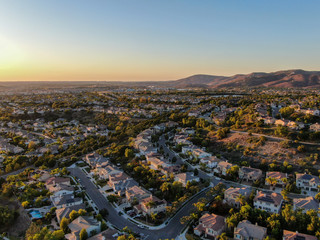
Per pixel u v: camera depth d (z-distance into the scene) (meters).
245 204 118.62
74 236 99.62
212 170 170.88
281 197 122.31
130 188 141.75
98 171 174.88
